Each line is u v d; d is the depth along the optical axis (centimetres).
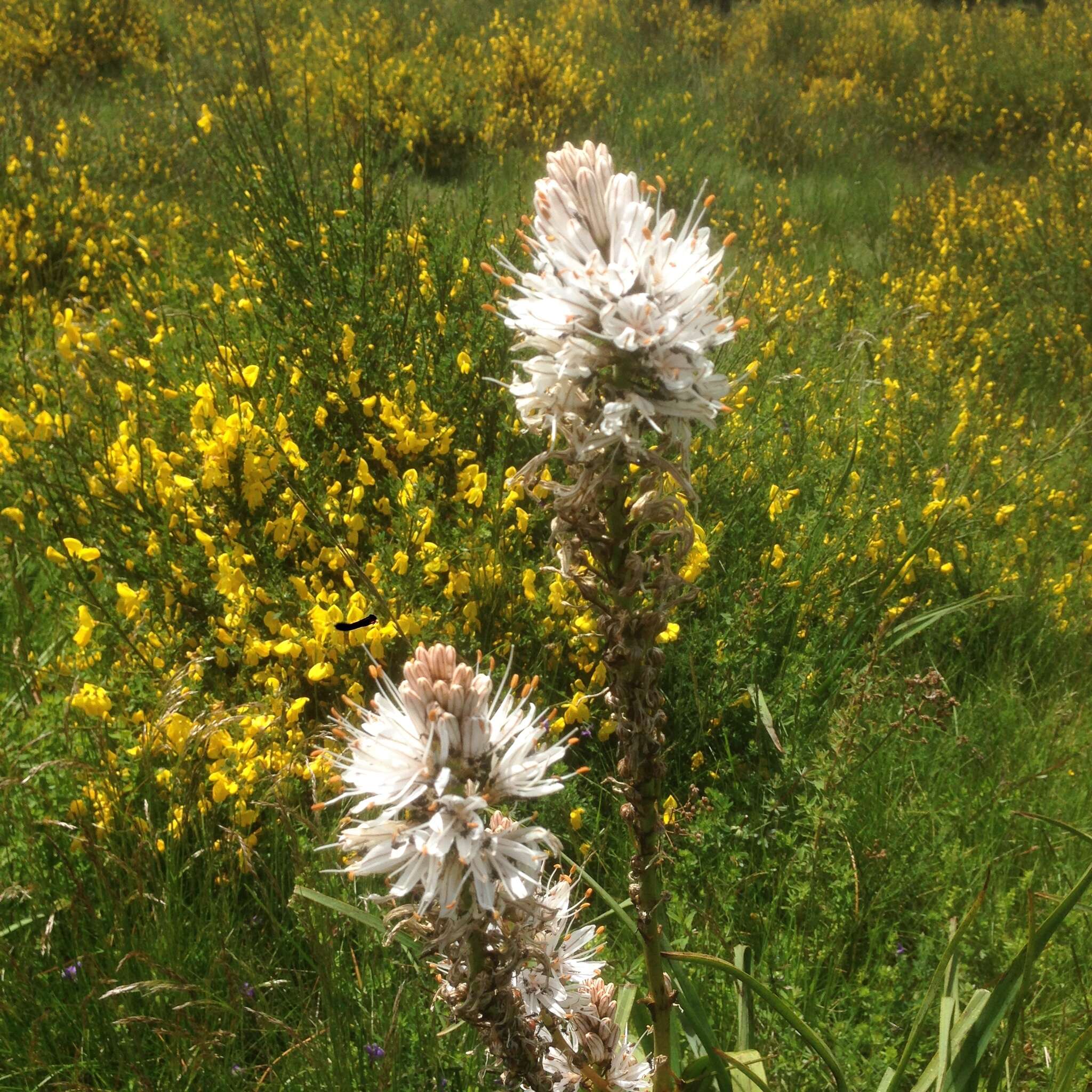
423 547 331
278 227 478
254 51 657
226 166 688
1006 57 1410
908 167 1177
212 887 260
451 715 130
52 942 252
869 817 298
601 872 279
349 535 350
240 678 308
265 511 352
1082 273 716
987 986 253
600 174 133
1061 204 824
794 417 462
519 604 341
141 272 636
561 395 133
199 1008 238
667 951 190
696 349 130
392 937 150
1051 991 254
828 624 369
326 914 235
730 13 1739
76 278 633
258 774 267
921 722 335
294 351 418
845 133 1209
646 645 144
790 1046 230
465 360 402
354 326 425
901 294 695
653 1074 178
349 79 1029
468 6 1527
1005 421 548
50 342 523
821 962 258
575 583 142
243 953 246
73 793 278
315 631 306
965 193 984
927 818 305
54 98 1059
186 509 347
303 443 387
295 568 351
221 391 400
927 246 828
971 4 1962
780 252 791
